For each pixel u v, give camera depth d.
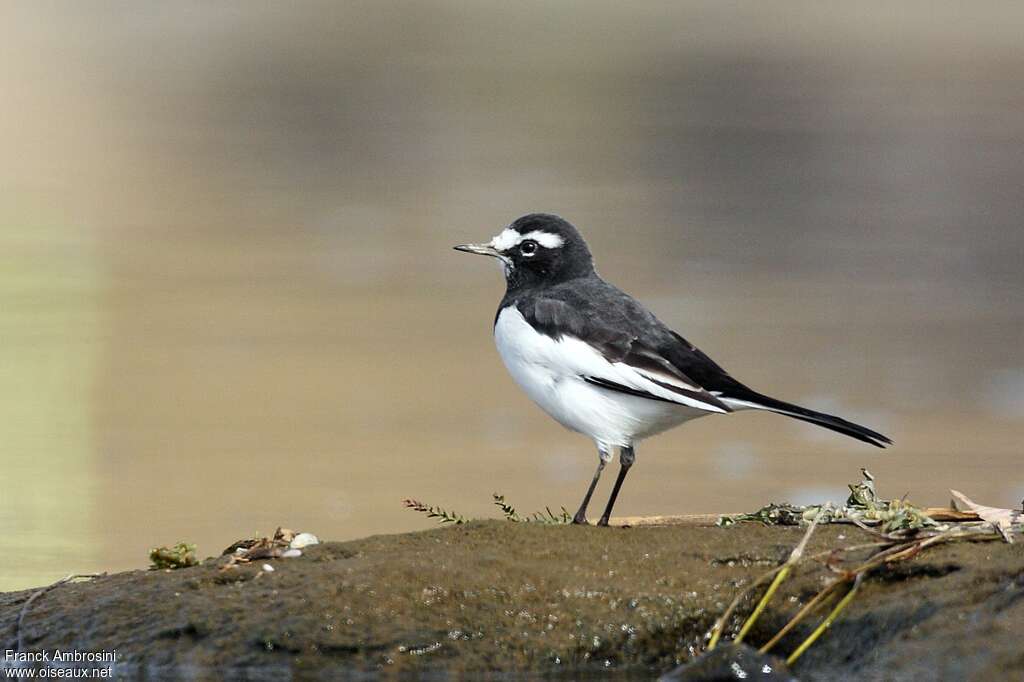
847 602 7.47
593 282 9.87
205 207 25.31
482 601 7.68
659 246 22.47
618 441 9.30
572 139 31.38
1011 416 15.21
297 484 13.13
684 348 9.30
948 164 28.50
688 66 39.59
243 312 19.03
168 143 31.25
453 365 17.06
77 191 26.36
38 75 37.88
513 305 9.67
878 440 8.67
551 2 50.09
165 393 15.84
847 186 26.95
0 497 12.78
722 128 32.16
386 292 20.17
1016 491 12.96
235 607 7.79
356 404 15.59
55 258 21.50
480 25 46.75
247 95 36.72
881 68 38.12
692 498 12.94
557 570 7.89
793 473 13.66
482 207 25.20
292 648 7.54
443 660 7.52
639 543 8.26
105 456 13.88
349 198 26.16
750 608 7.66
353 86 38.06
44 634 7.95
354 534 11.84
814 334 18.14
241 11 49.12
